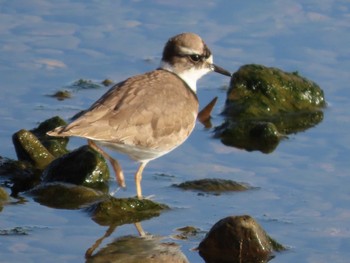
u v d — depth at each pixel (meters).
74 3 20.02
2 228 12.34
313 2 20.09
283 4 20.11
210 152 15.27
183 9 19.83
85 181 13.78
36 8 19.73
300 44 18.69
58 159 14.05
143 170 14.41
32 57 17.97
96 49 18.36
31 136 14.45
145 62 17.91
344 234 12.44
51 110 16.22
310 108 16.95
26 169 14.19
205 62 14.46
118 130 12.53
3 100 16.48
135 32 18.91
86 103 16.50
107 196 13.34
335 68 17.98
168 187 13.79
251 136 15.83
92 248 11.89
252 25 19.28
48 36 18.70
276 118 16.69
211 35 18.84
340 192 13.73
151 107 12.94
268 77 17.16
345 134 15.95
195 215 12.92
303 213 13.06
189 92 13.76
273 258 11.70
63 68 17.69
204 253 11.78
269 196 13.59
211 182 13.84
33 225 12.48
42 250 11.77
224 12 19.73
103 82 17.27
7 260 11.45
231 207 13.20
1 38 18.50
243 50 18.41
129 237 12.24
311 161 14.90
